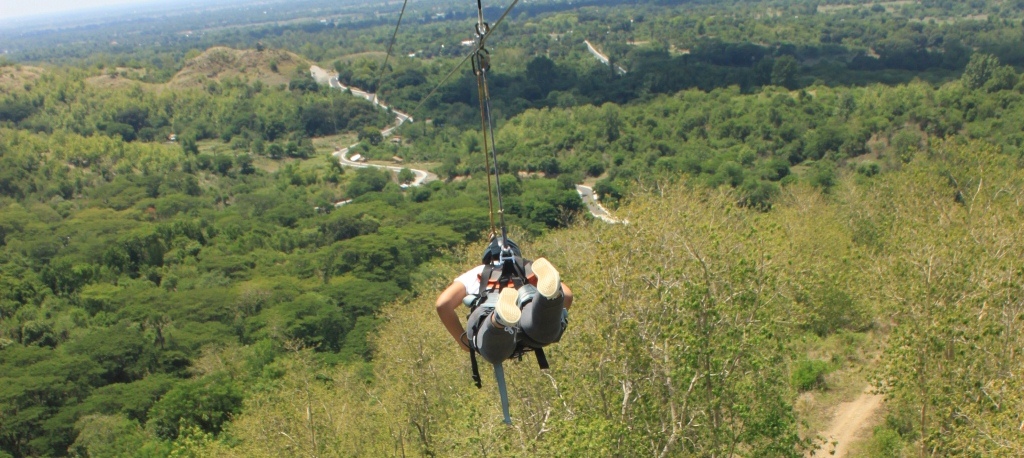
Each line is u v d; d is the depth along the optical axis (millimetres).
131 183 125000
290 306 58062
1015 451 14617
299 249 86562
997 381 17109
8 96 190375
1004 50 152375
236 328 57844
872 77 147375
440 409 26094
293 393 27719
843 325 32375
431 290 35625
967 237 22547
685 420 18406
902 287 21250
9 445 43625
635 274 18516
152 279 78875
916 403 21234
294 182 128375
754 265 18750
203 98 189125
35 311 65938
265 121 172750
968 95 99438
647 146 113562
